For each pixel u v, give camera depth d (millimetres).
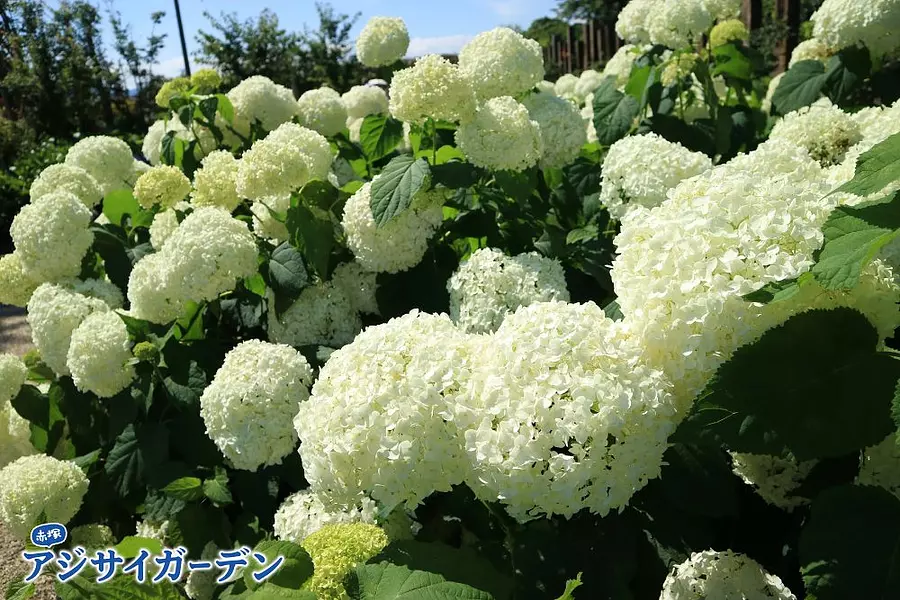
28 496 2465
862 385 1095
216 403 2100
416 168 2330
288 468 2283
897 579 1032
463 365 1405
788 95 3586
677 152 2250
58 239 2885
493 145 2316
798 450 1099
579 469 1210
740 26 3607
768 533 1539
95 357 2424
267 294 2641
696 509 1352
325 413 1409
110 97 16328
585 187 3016
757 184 1364
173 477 2408
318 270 2455
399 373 1412
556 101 2961
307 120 3740
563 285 2174
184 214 2979
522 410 1243
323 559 1363
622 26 3693
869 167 1056
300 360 2174
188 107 3469
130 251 3223
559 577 1353
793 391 1112
